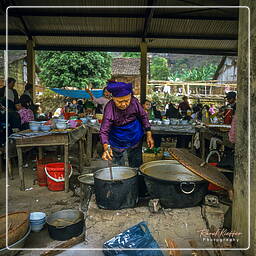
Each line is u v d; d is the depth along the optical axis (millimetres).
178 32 8625
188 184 2287
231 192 2168
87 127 5312
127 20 8008
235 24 8141
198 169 2316
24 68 17234
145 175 2461
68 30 8500
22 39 9195
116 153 2922
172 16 7805
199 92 26641
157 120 5750
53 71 16609
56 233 2445
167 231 2217
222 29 8422
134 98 2744
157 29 8500
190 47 9555
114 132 2818
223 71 24641
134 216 2373
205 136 5148
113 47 9430
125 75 22047
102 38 8875
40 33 8562
